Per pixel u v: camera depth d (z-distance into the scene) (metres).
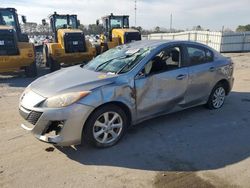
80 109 3.82
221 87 5.94
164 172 3.55
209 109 5.92
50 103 3.81
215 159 3.87
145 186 3.26
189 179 3.39
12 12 12.98
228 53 24.20
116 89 4.12
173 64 4.94
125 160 3.86
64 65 13.83
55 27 14.59
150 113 4.68
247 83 8.76
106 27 16.27
